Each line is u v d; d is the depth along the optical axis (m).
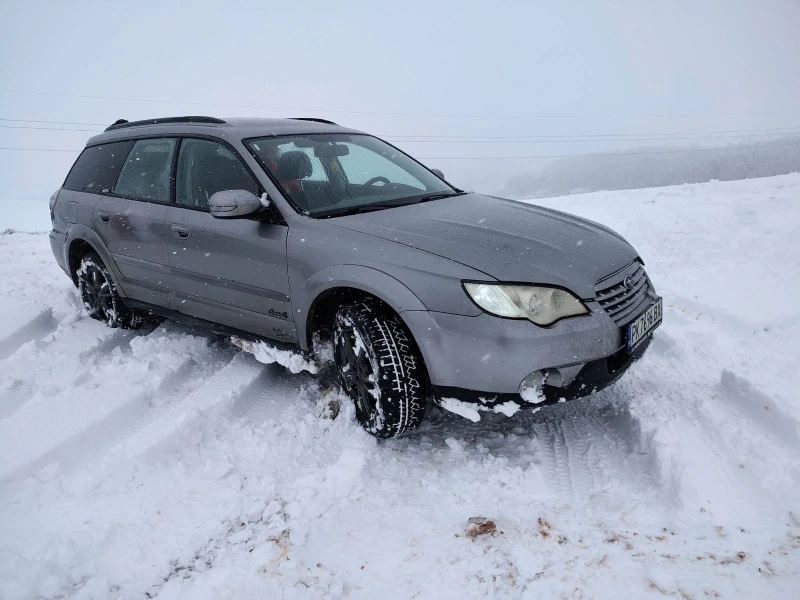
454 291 2.53
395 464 2.75
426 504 2.45
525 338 2.45
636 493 2.41
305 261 2.96
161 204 3.79
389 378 2.67
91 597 2.02
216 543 2.26
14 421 3.06
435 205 3.39
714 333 3.93
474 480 2.59
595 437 2.88
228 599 1.97
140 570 2.14
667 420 2.79
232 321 3.53
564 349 2.49
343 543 2.23
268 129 3.72
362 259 2.77
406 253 2.71
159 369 3.70
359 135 4.12
